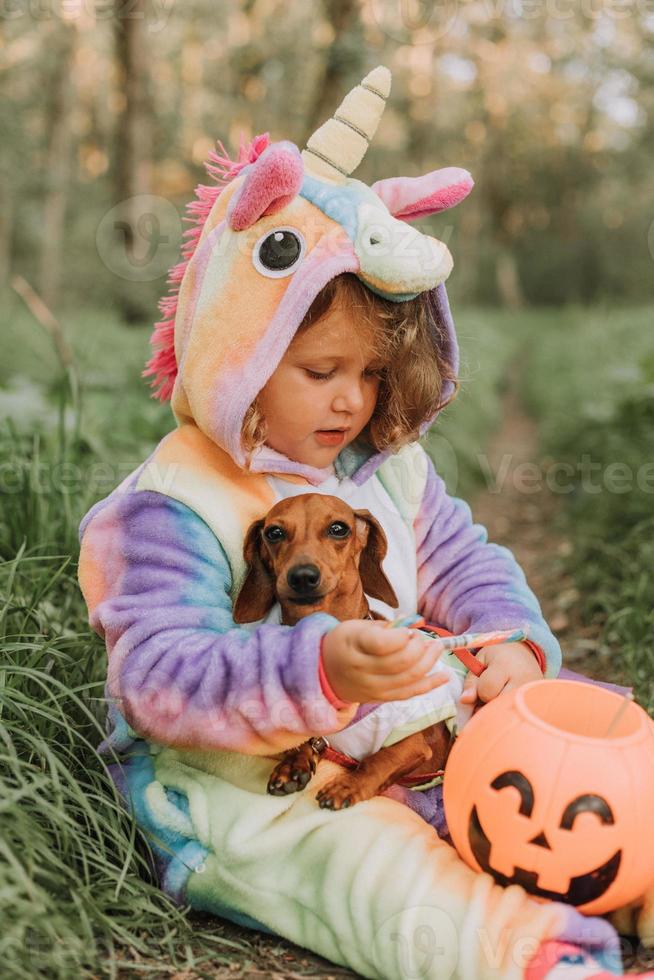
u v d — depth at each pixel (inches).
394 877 70.1
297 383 81.7
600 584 180.5
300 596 73.6
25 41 884.0
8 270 1149.7
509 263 1622.8
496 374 588.1
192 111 1004.6
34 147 992.9
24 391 192.2
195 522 82.5
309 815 74.6
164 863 79.6
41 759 81.1
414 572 93.4
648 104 1389.0
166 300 89.6
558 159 1705.2
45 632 104.6
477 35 1159.0
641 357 322.7
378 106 83.4
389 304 82.6
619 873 69.0
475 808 70.6
